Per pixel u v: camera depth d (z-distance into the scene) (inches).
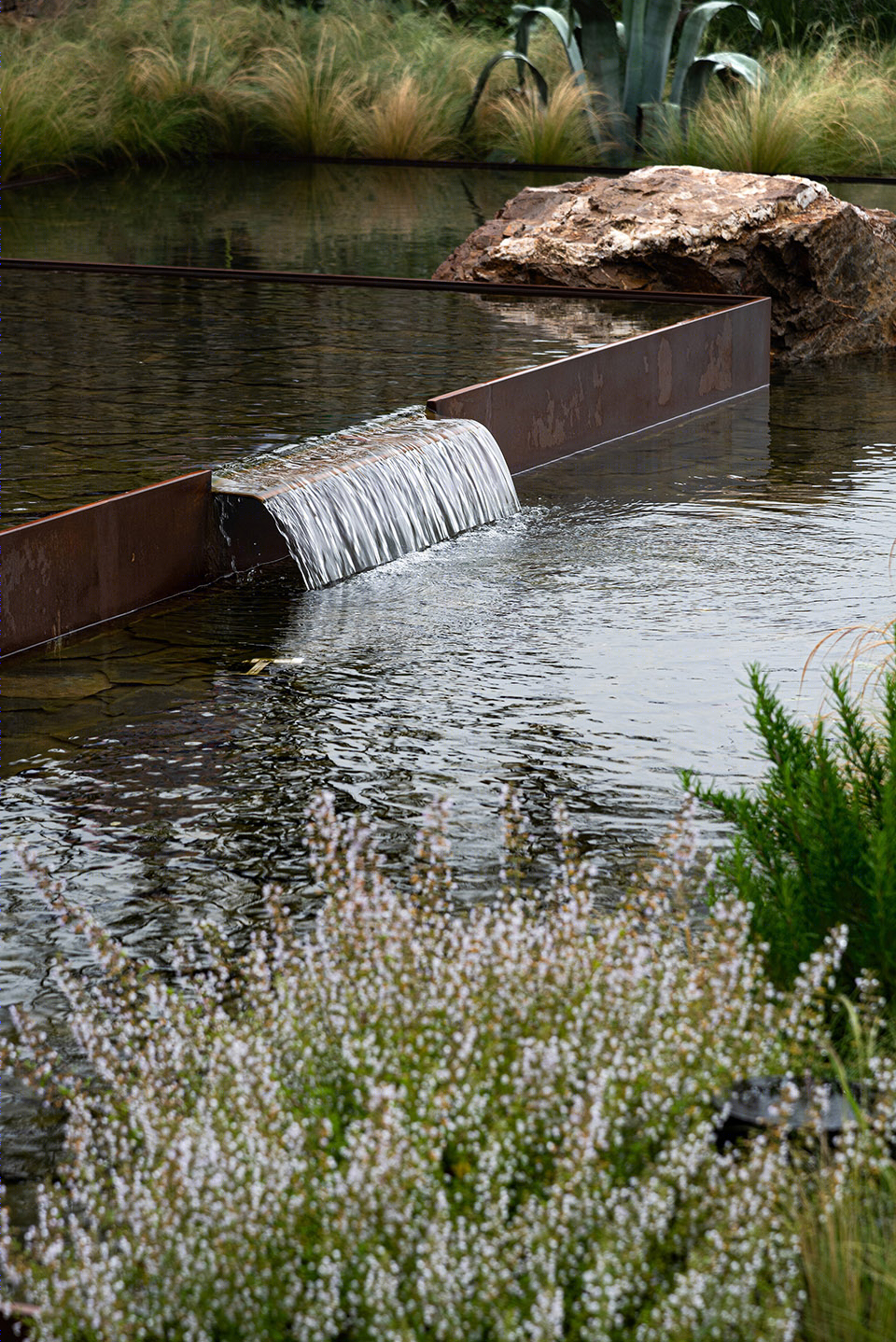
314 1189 102.8
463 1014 114.0
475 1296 96.7
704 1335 96.0
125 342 458.9
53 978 151.2
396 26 1103.6
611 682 230.1
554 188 589.6
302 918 161.8
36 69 940.6
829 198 540.7
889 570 286.4
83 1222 117.2
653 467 378.0
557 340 458.3
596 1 911.7
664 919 138.2
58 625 254.4
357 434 332.8
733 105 881.5
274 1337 96.1
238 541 291.1
